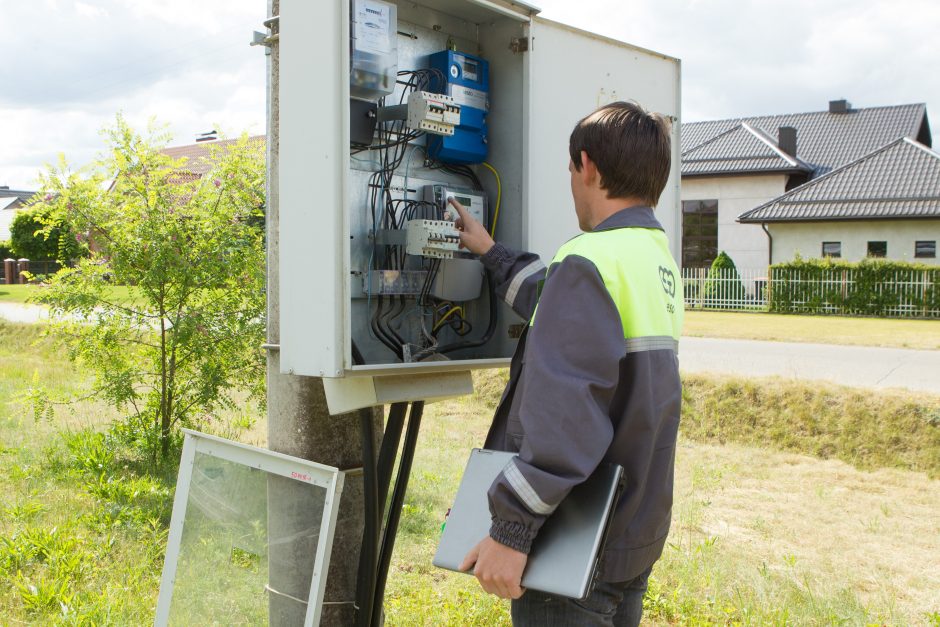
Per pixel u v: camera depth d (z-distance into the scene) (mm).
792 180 24781
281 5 2127
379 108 2455
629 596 1831
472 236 2359
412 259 2553
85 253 5711
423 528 4348
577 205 1850
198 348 5473
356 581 2461
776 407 6742
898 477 5730
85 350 5652
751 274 21953
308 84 2059
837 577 3855
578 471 1438
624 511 1600
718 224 24484
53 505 4523
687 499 5121
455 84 2590
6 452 5711
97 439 5676
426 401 2408
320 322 2062
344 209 2008
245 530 2365
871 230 21422
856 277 19406
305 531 2244
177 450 5797
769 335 13094
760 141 24953
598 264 1555
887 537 4484
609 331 1506
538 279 2268
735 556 4086
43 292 5531
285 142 2137
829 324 15766
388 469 2316
